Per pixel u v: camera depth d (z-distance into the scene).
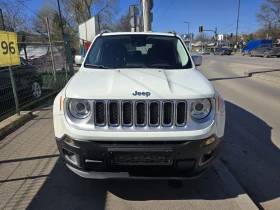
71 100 2.51
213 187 3.01
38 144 4.20
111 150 2.40
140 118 2.45
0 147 4.09
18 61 5.34
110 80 2.78
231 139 4.43
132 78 2.80
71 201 2.76
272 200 2.83
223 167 3.43
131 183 3.09
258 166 3.53
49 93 8.01
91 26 17.11
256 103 7.06
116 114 2.45
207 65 21.30
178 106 2.46
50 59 8.72
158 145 2.42
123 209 2.64
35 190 2.94
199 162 2.57
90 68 3.46
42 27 26.47
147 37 4.01
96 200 2.78
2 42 4.77
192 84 2.69
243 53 40.41
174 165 2.51
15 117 5.36
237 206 2.67
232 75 14.02
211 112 2.56
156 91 2.45
